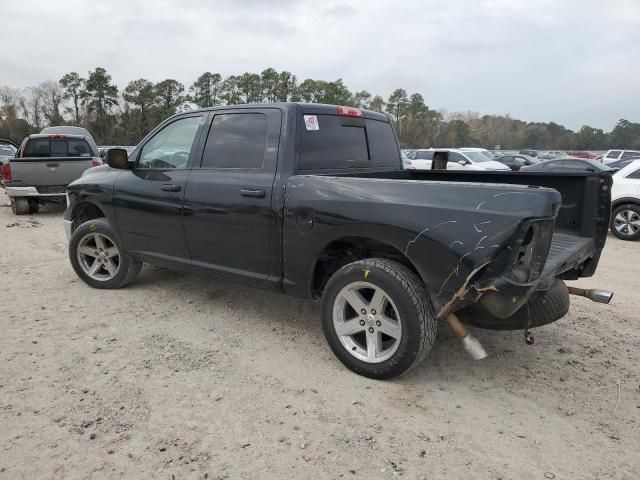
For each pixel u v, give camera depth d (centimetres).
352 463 246
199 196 402
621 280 607
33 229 899
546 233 269
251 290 509
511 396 313
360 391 313
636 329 430
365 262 315
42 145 1152
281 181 358
